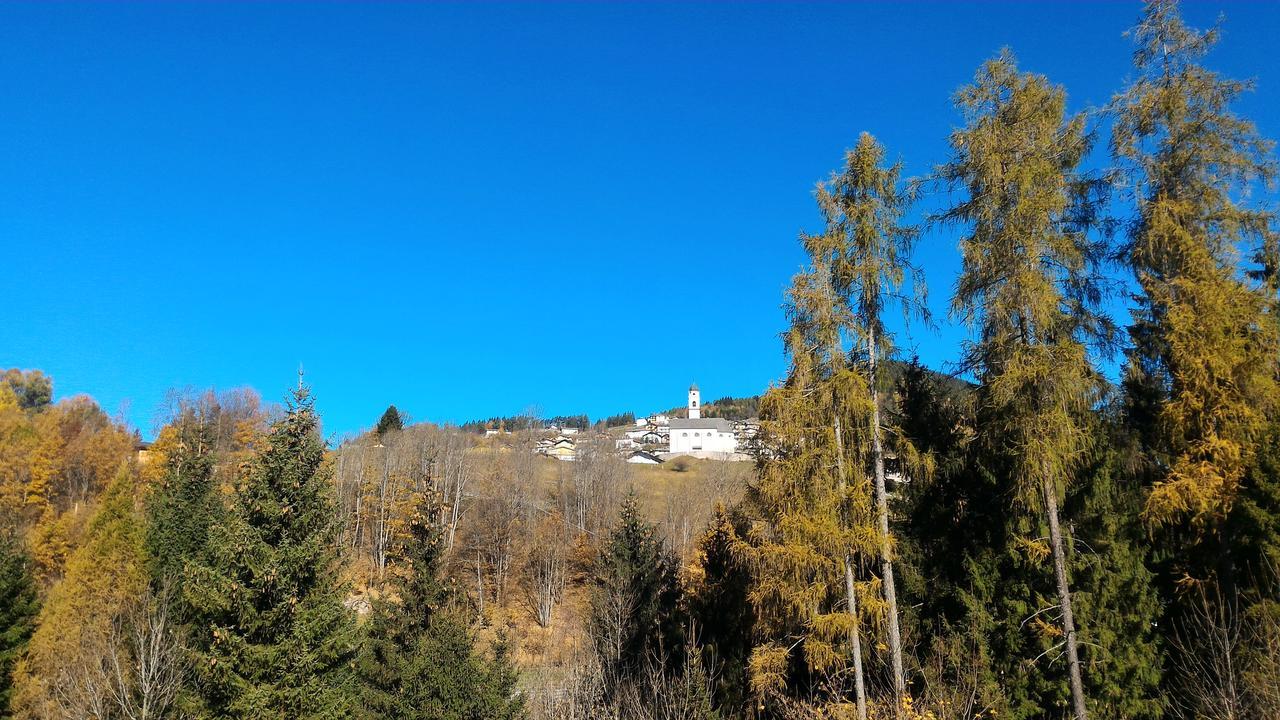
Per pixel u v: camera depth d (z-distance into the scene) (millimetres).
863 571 19422
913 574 19141
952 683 17125
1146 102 17594
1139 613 16125
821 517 17172
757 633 21578
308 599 18734
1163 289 16984
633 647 26859
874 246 18406
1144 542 17094
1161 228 16734
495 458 76188
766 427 18406
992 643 17188
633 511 35250
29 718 24266
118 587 27016
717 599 24156
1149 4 18109
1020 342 16062
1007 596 17344
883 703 17203
